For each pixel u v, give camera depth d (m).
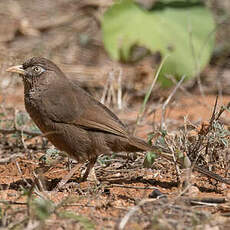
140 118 14.36
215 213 8.53
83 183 10.48
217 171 10.80
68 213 7.97
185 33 17.48
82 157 10.73
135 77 17.67
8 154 12.38
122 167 11.41
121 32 17.38
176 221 7.90
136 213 8.27
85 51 20.92
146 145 10.44
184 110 15.79
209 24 17.73
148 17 17.52
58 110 10.55
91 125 10.52
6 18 23.19
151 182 10.42
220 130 10.68
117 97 16.84
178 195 8.84
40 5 24.55
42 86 10.87
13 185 10.35
